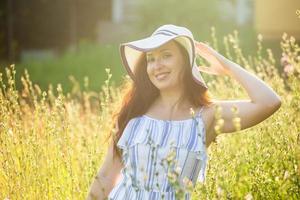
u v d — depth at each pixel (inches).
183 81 177.6
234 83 274.1
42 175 212.5
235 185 175.5
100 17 1073.5
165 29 176.7
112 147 181.0
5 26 984.3
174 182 142.3
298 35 840.3
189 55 176.1
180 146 169.8
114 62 718.5
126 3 1031.0
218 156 188.5
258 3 857.5
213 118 174.6
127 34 983.6
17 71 684.7
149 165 169.9
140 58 181.9
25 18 1043.9
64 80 637.9
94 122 300.4
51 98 292.4
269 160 205.5
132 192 169.8
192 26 929.5
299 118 215.0
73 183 208.5
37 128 234.2
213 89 320.2
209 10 932.6
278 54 729.6
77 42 1040.8
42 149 217.2
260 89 173.2
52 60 774.5
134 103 180.9
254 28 860.0
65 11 1047.6
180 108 177.3
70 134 245.1
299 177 191.2
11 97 228.4
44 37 1047.0
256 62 298.5
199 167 171.0
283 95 245.0
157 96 181.6
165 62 175.3
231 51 666.2
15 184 202.2
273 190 190.2
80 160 226.4
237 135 231.6
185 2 934.4
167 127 173.2
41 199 203.8
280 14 847.7
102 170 181.3
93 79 632.4
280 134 208.8
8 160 205.9
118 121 181.3
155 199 167.3
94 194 180.4
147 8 945.5
